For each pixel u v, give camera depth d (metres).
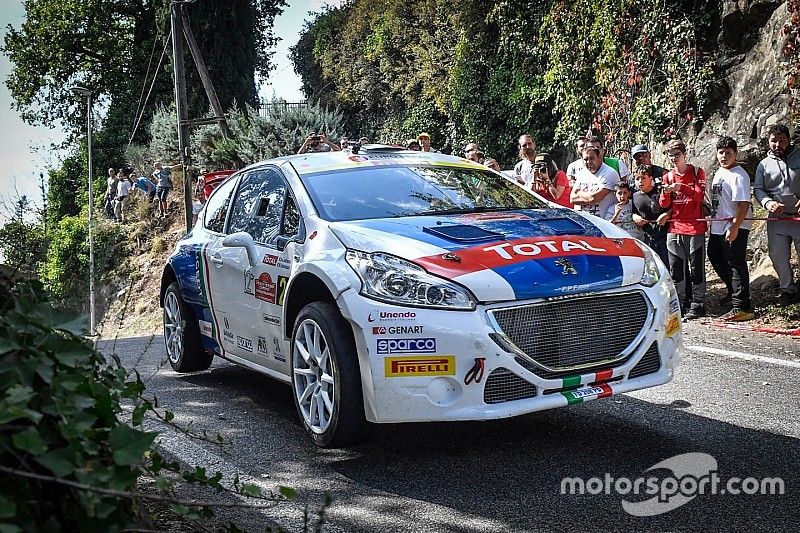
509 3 21.25
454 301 4.29
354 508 3.94
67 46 46.62
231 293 5.98
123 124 43.31
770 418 5.12
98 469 2.22
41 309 2.53
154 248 30.45
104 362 2.79
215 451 4.93
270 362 5.54
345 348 4.56
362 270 4.55
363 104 39.12
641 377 4.60
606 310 4.50
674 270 9.64
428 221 5.04
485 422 5.27
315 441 4.84
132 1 45.00
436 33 30.09
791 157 9.03
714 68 14.35
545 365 4.35
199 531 3.50
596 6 16.75
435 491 4.11
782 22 12.68
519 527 3.63
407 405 4.31
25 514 2.09
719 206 9.45
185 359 7.06
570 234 4.92
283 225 5.52
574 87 18.16
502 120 24.92
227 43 39.56
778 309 9.15
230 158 30.00
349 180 5.60
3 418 2.04
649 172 9.63
